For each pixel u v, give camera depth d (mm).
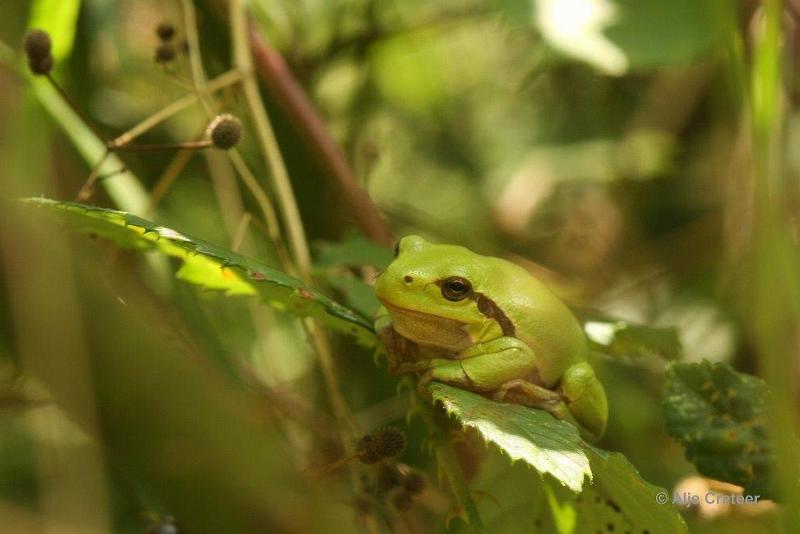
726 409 373
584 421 379
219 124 386
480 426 343
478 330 374
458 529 385
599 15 455
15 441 432
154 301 406
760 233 317
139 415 323
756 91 321
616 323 413
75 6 425
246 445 329
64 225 365
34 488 427
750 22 443
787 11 464
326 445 404
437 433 368
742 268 495
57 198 406
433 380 365
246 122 464
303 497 332
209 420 327
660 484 473
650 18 453
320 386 451
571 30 454
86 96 462
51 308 319
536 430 345
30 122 407
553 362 375
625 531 374
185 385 326
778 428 319
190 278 378
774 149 332
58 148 421
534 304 377
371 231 451
